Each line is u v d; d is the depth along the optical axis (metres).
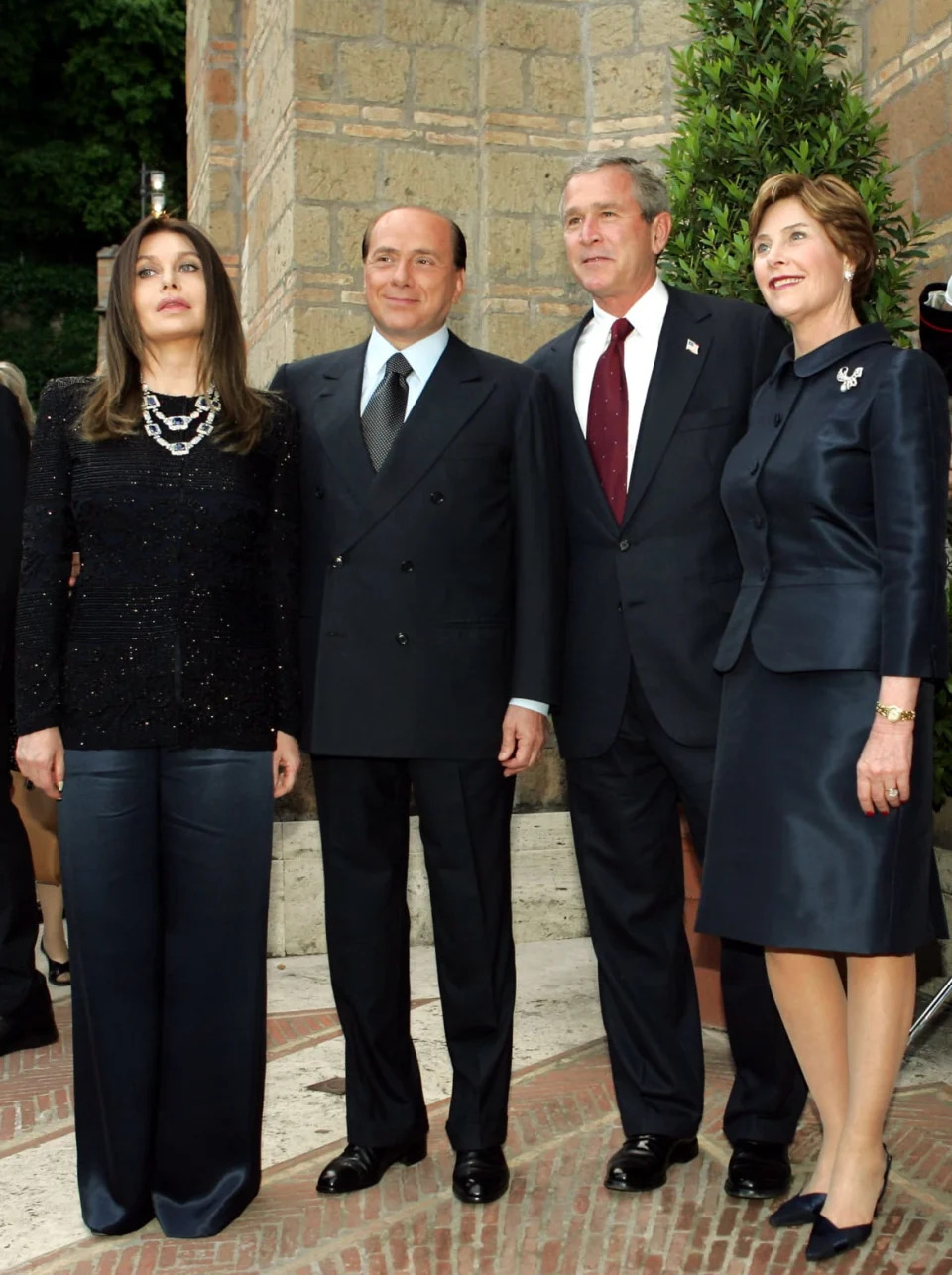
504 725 3.17
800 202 3.01
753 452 3.05
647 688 3.21
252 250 6.93
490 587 3.21
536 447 3.23
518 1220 3.06
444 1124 3.65
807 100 4.26
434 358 3.25
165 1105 3.07
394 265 3.16
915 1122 3.59
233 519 3.01
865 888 2.78
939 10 5.10
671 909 3.35
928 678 2.82
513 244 6.01
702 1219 3.04
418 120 6.03
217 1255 2.94
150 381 3.06
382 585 3.12
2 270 25.77
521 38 5.98
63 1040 4.52
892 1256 2.85
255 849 3.04
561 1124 3.64
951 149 5.05
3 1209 3.23
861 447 2.87
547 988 5.04
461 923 3.19
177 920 3.04
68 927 3.03
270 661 3.09
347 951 3.23
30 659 2.99
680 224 4.34
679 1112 3.30
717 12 4.38
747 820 2.94
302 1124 3.73
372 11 5.96
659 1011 3.32
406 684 3.10
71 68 25.73
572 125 6.04
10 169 25.86
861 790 2.78
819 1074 3.02
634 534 3.26
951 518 3.46
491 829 3.20
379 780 3.20
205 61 7.82
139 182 26.09
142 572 2.97
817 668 2.85
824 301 3.00
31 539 3.02
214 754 3.00
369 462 3.18
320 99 5.93
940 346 3.96
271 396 3.20
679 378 3.30
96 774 2.96
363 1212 3.12
